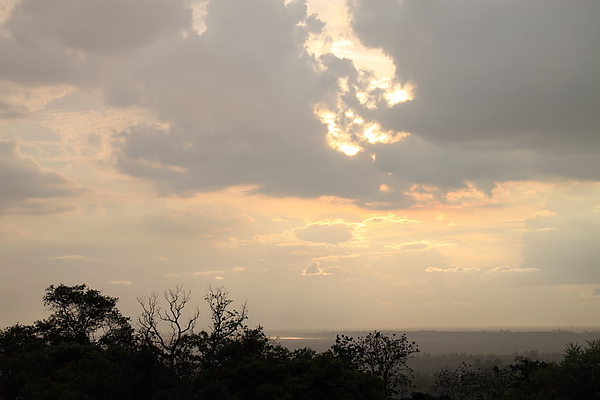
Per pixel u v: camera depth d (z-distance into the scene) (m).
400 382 56.94
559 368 50.34
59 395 36.59
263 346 44.84
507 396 56.84
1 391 41.62
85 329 61.81
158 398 34.88
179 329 45.22
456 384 66.75
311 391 37.06
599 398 47.62
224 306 46.41
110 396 34.72
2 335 56.00
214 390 36.09
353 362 56.44
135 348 40.25
